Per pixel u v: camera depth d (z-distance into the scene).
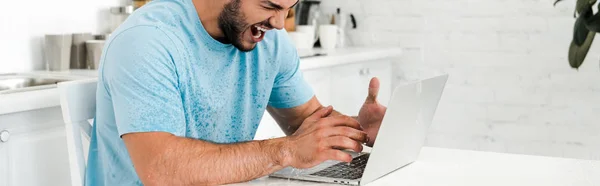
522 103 4.11
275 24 1.68
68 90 1.70
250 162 1.55
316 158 1.54
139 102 1.55
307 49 3.97
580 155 4.01
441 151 1.90
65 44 2.98
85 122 1.77
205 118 1.81
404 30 4.33
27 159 2.38
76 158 1.72
